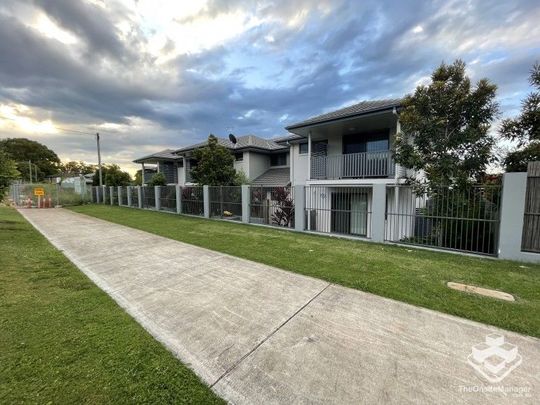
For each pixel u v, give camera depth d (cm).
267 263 581
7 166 1089
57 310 365
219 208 1356
